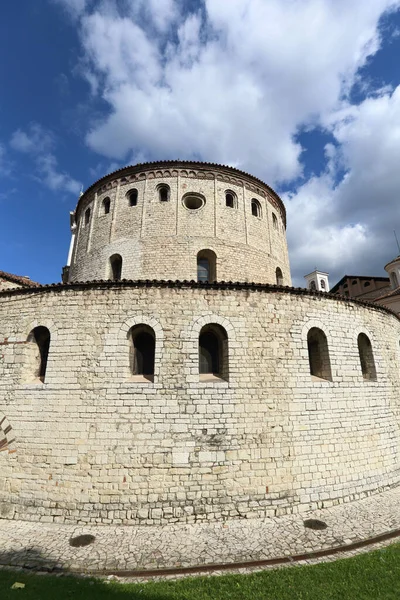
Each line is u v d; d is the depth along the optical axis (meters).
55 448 11.45
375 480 13.39
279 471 11.73
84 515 10.74
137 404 11.64
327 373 13.80
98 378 11.94
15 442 11.73
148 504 10.80
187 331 12.49
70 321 12.67
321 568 8.07
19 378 12.43
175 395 11.78
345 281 43.94
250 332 12.88
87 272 19.91
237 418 11.86
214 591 7.18
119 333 12.40
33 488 11.23
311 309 14.01
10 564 8.44
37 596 7.00
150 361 12.97
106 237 19.92
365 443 13.62
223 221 19.59
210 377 12.72
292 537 9.73
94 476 11.06
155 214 19.27
